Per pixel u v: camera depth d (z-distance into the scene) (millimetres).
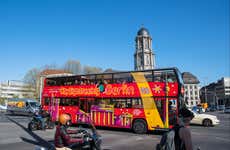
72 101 22734
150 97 18516
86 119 21359
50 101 24359
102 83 21203
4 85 112625
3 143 13938
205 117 24828
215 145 13281
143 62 122375
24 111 40406
